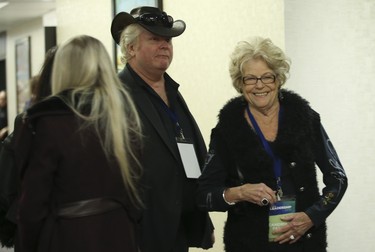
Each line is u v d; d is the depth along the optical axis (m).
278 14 3.37
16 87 11.27
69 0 6.41
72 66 2.04
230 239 2.27
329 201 2.21
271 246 2.19
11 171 2.30
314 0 3.40
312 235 2.23
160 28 2.63
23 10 9.41
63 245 1.94
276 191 2.21
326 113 3.44
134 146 2.13
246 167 2.23
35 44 10.36
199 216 2.69
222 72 3.90
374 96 3.54
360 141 3.52
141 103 2.56
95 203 1.97
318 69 3.41
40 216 1.94
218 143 2.33
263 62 2.22
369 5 3.52
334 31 3.45
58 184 1.97
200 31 4.14
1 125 11.72
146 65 2.64
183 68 4.40
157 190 2.50
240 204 2.26
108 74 2.07
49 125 1.93
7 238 2.42
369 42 3.53
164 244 2.49
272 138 2.25
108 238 1.99
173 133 2.64
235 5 3.75
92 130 1.97
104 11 5.46
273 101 2.26
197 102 4.23
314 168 2.23
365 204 3.54
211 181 2.34
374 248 3.56
